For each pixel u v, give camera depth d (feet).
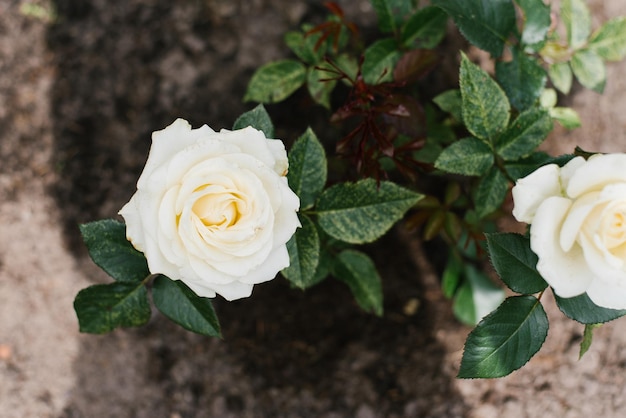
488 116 2.53
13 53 3.24
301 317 3.23
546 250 2.21
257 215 2.21
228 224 2.22
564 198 2.22
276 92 2.97
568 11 2.78
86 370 3.25
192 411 3.25
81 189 3.24
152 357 3.25
